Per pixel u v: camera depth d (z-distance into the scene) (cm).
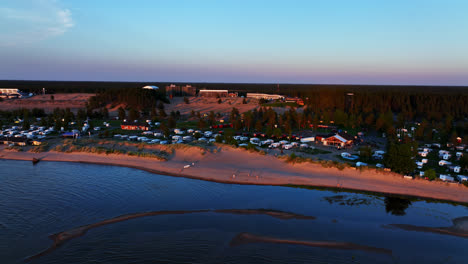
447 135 11450
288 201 5647
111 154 8719
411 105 19862
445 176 6456
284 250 3950
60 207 5234
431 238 4356
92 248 3931
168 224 4647
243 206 5406
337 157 8656
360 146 10362
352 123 14488
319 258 3772
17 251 3853
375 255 3884
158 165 7825
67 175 7100
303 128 14275
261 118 16100
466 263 3759
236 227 4581
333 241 4216
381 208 5356
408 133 13300
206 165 7750
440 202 5594
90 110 17562
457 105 18412
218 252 3862
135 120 16338
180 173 7238
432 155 9138
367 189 6181
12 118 16625
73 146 9388
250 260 3694
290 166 7612
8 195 5762
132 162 8119
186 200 5650
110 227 4525
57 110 18312
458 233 4509
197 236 4281
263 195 5938
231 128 14050
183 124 15250
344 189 6222
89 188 6231
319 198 5794
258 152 8712
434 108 18238
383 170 6838
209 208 5300
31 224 4588
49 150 9269
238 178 6862
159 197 5781
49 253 3812
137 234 4316
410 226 4706
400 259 3812
